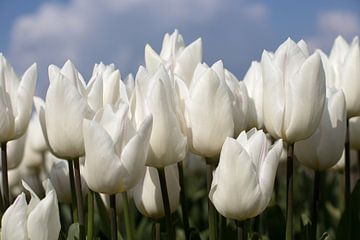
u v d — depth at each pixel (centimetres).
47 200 232
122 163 242
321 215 439
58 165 344
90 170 244
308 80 269
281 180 575
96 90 288
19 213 230
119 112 245
